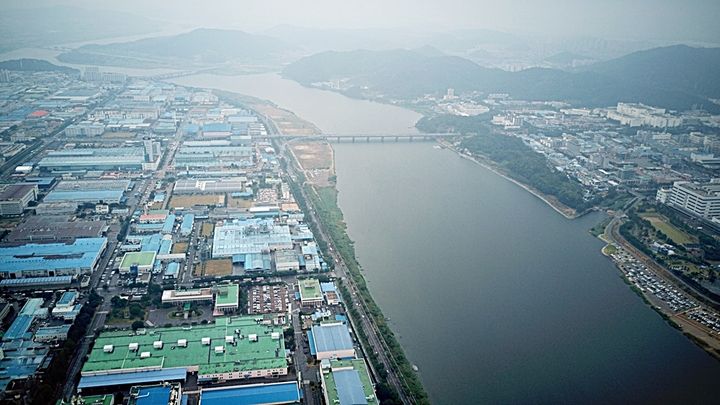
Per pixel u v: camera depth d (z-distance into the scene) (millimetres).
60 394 167875
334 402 164625
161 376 173375
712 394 190000
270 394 167500
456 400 180250
